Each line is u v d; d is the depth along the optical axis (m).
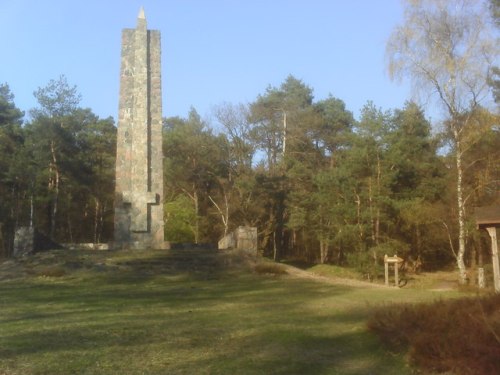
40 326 12.05
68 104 44.97
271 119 50.66
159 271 23.12
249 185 45.28
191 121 48.97
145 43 30.50
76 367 8.59
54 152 43.97
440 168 41.59
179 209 43.59
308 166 49.38
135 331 11.56
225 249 27.17
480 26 27.70
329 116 54.38
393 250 38.47
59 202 45.59
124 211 29.31
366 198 40.03
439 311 9.79
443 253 44.41
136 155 29.61
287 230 52.28
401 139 40.41
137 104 29.95
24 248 26.88
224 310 14.78
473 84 27.89
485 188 35.81
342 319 13.20
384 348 9.90
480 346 7.92
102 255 25.22
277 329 11.91
